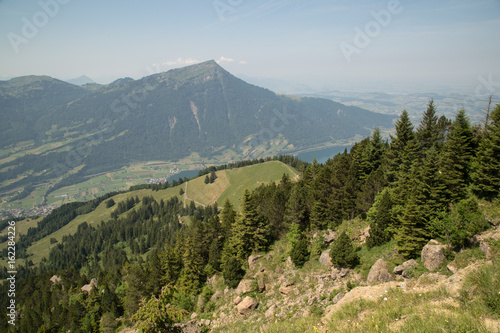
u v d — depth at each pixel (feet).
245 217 192.65
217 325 130.41
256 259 179.63
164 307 90.43
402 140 204.74
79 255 653.30
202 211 654.94
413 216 114.21
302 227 197.16
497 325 45.06
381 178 178.50
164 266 232.12
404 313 60.03
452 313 52.24
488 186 121.60
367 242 138.21
